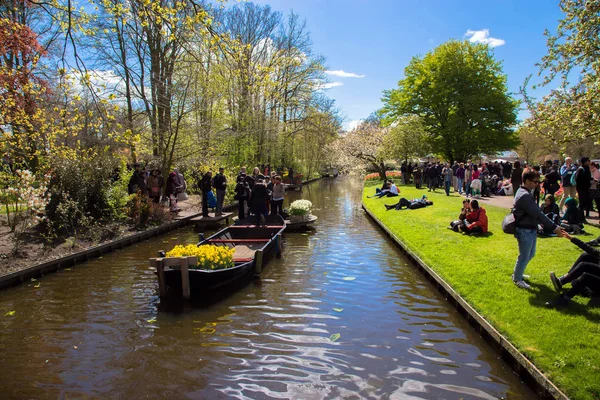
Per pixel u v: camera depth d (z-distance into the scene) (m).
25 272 8.09
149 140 17.25
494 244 9.03
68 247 9.91
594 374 3.79
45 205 10.17
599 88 11.37
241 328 5.80
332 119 38.44
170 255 7.18
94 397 4.14
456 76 33.22
